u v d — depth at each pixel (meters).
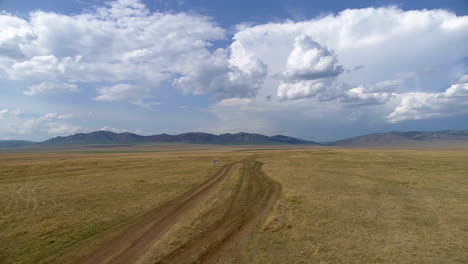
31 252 16.55
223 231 20.05
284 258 15.49
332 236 18.77
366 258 15.34
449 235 18.67
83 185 39.97
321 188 35.78
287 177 46.09
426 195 31.28
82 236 19.22
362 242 17.64
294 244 17.48
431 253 15.86
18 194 33.66
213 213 24.72
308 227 20.66
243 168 63.19
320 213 24.27
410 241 17.72
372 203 27.73
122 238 18.84
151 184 40.94
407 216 23.23
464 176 44.22
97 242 18.11
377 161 71.75
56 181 43.72
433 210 24.98
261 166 68.19
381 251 16.22
